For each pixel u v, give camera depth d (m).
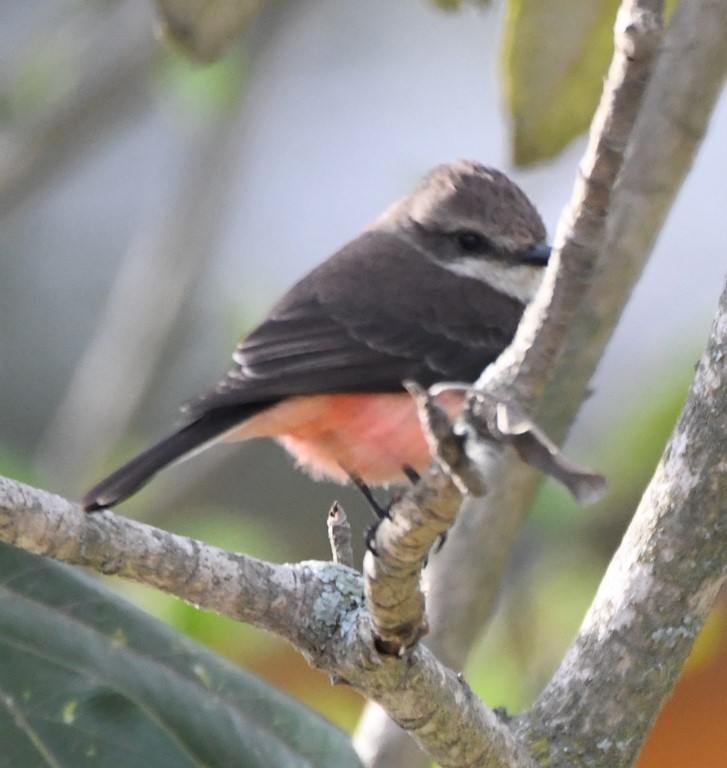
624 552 6.96
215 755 6.79
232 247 19.38
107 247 20.22
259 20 13.48
